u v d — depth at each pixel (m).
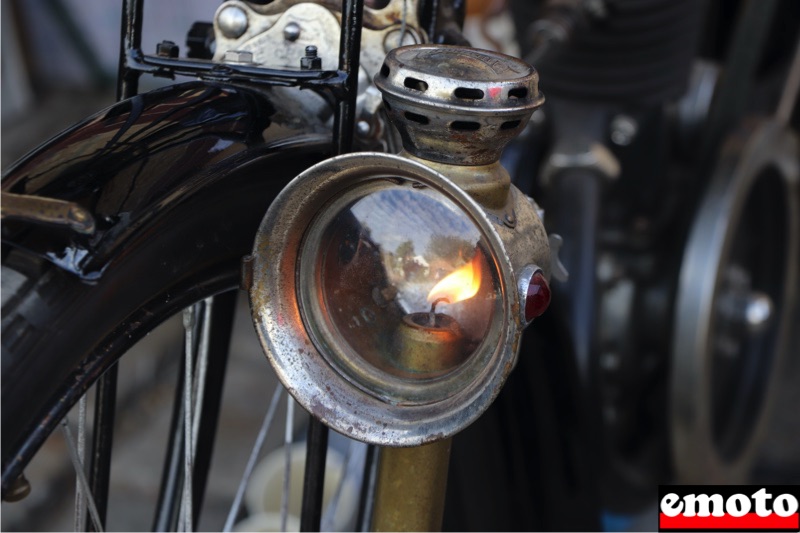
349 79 0.68
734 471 1.83
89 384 0.59
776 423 2.31
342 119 0.69
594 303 1.34
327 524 1.06
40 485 1.93
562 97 1.48
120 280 0.59
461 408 0.61
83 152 0.61
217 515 1.88
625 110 1.53
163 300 0.63
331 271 0.65
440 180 0.56
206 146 0.65
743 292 1.85
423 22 0.81
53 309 0.56
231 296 0.92
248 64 0.71
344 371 0.66
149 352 2.35
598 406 1.33
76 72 3.58
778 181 1.78
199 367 0.85
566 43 1.34
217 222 0.66
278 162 0.69
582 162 1.42
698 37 1.49
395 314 0.64
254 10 0.76
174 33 3.37
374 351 0.65
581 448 1.29
